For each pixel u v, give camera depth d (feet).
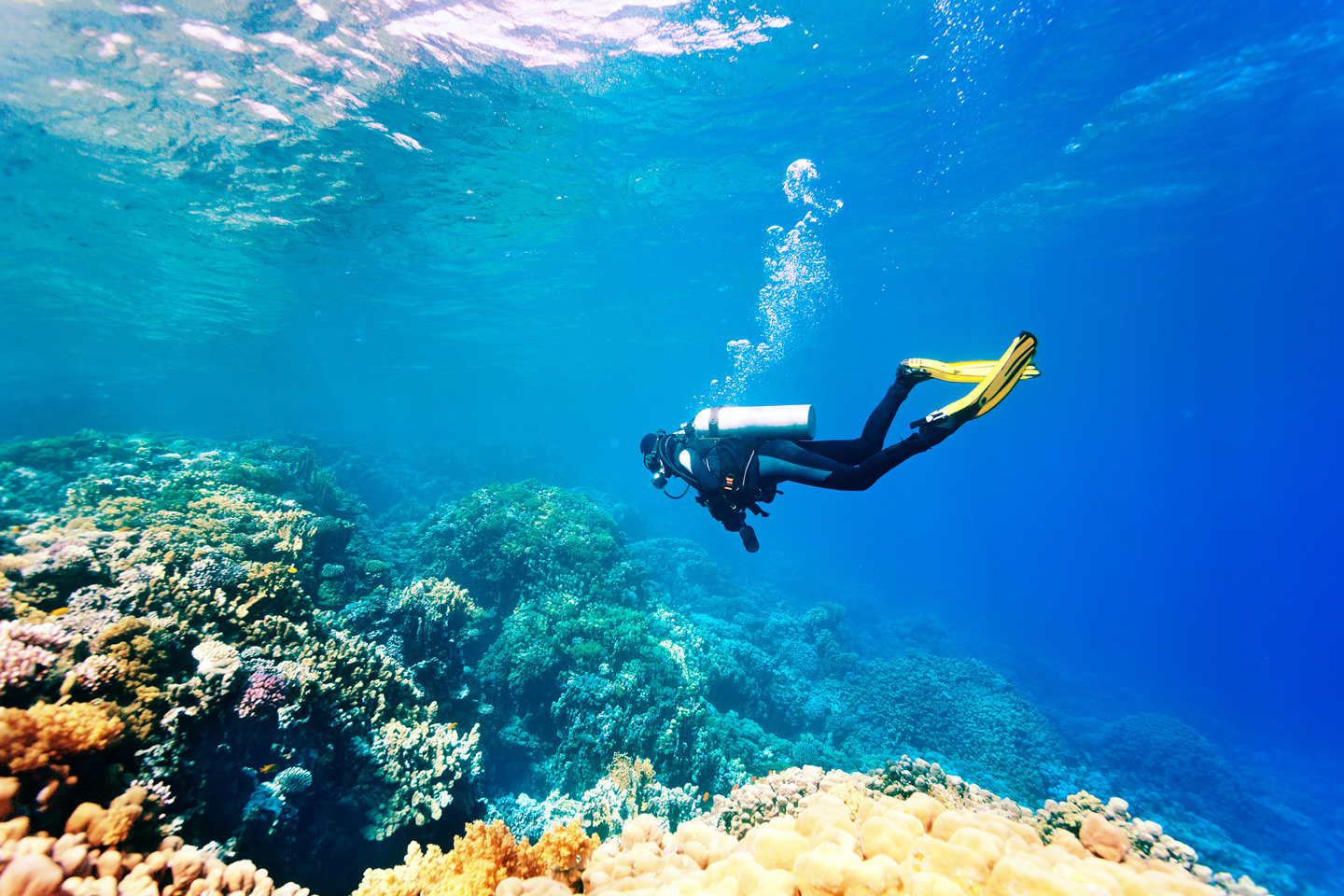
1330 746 92.58
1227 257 91.91
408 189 53.93
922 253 83.71
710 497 10.27
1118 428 340.59
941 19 38.52
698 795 29.55
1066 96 48.44
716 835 9.33
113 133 40.81
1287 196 70.38
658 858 8.69
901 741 52.90
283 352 132.26
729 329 127.24
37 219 53.78
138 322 98.27
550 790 30.37
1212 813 56.75
